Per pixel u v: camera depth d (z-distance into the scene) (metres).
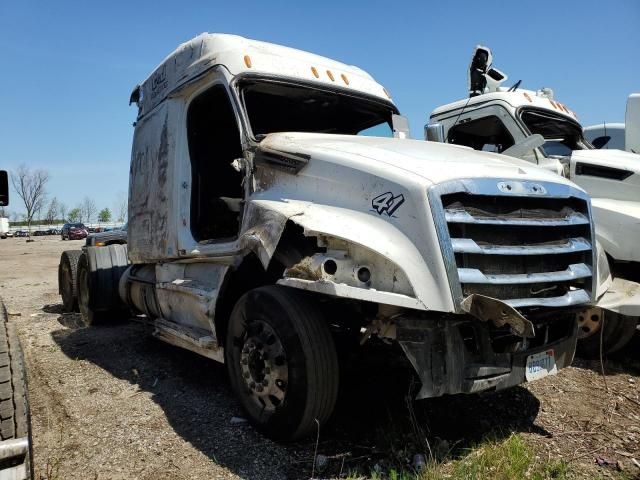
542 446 3.26
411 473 2.91
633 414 3.79
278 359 3.25
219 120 4.89
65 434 3.56
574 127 7.05
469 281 2.82
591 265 3.37
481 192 2.96
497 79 7.59
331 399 3.17
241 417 3.77
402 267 2.79
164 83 5.12
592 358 5.04
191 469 3.06
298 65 4.66
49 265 18.23
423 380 2.87
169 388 4.45
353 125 5.31
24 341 6.30
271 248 3.16
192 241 4.45
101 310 7.07
